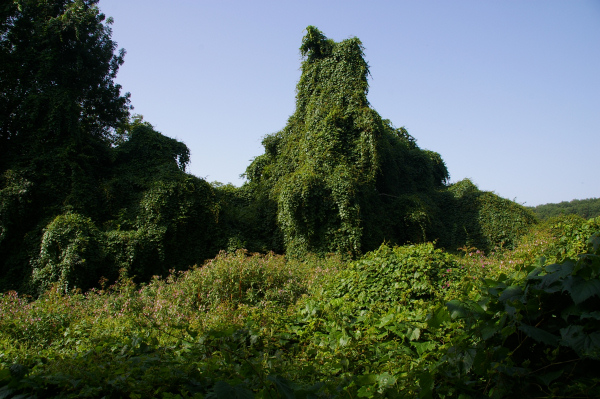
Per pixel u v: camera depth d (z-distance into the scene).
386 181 20.66
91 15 18.75
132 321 7.10
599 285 2.20
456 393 2.55
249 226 19.14
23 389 3.04
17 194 14.60
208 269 9.33
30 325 7.07
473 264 7.24
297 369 3.45
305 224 16.89
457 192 23.55
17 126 17.23
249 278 8.99
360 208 17.08
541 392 2.26
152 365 3.39
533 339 2.45
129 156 19.22
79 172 16.36
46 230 14.03
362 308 6.27
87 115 20.61
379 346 4.09
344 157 18.28
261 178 22.52
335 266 12.71
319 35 21.03
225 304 8.02
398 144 23.84
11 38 18.27
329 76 20.27
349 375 3.25
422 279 6.34
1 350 5.71
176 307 7.73
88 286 13.89
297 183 16.72
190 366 3.32
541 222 20.05
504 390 2.26
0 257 14.61
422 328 4.14
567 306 2.41
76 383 2.96
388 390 2.71
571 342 2.19
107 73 20.50
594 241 2.56
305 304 6.12
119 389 2.94
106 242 14.48
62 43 18.33
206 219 17.33
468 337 2.73
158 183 16.47
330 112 18.70
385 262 6.98
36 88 17.25
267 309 6.42
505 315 2.39
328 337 4.49
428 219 19.34
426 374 2.56
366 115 18.47
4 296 9.92
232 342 3.44
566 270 2.38
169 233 15.98
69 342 6.48
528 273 2.68
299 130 20.97
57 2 19.41
